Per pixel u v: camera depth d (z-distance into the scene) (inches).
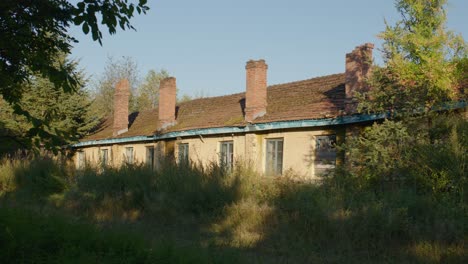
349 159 522.3
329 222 413.4
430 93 482.3
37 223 309.4
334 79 777.6
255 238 433.1
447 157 418.9
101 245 296.5
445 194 409.7
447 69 482.3
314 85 804.6
